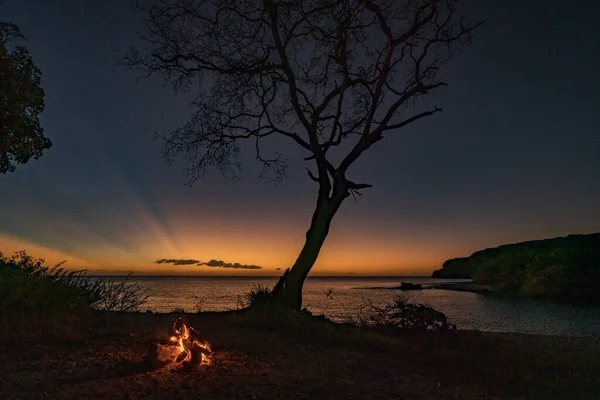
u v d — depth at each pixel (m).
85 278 11.22
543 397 6.97
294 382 6.64
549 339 11.97
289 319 11.17
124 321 9.95
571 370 8.58
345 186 14.23
